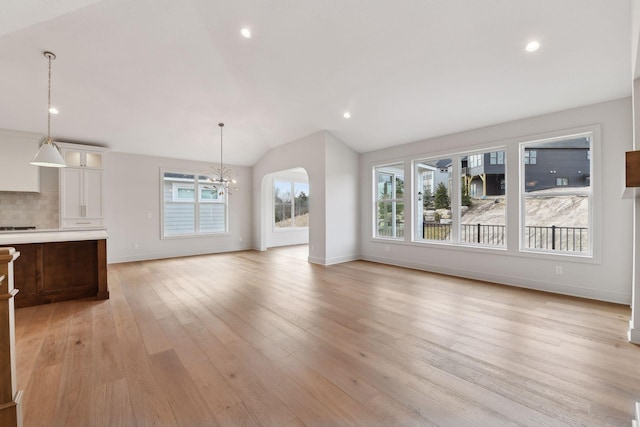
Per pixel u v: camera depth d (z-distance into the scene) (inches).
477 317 117.9
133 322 114.3
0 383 51.8
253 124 231.6
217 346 94.0
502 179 190.7
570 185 156.4
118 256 245.1
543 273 155.9
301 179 381.4
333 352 89.8
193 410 64.1
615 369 79.3
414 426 59.1
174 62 154.4
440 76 141.2
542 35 109.1
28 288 133.7
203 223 296.4
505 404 65.4
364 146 240.4
